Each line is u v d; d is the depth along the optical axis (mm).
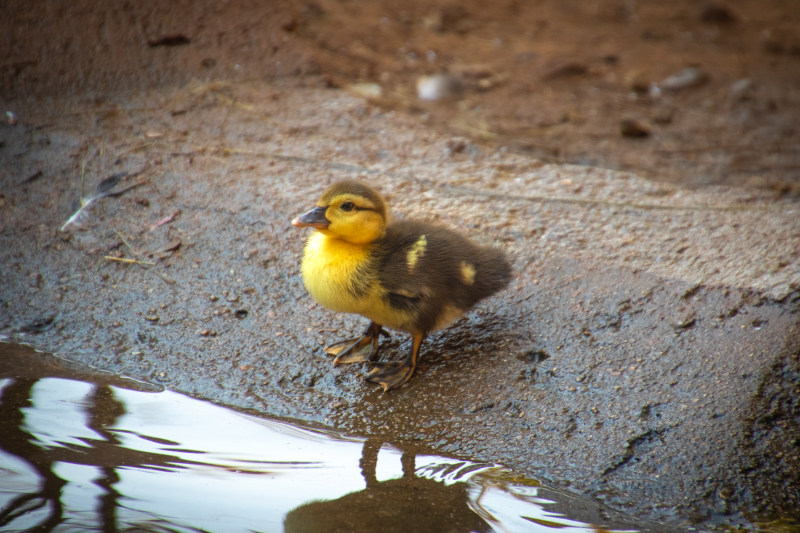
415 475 7500
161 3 15516
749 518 7160
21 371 8820
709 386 8359
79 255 10656
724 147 15352
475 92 17328
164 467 7398
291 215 11352
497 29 20953
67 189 11797
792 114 17000
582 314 9469
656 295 9578
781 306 9102
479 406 8422
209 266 10531
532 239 10867
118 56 14789
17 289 10070
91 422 8016
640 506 7234
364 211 8430
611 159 14508
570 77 18562
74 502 6812
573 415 8211
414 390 8703
